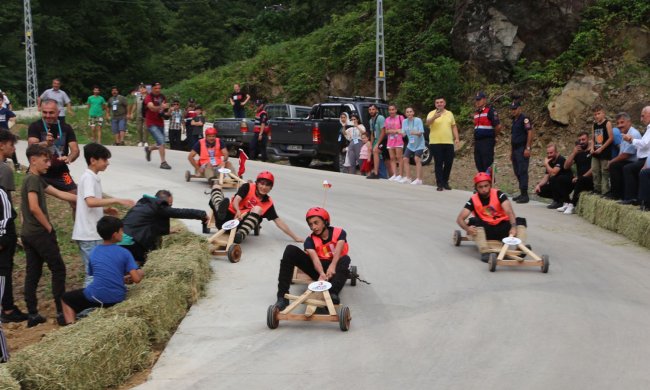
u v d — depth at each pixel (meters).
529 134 15.08
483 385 5.78
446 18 32.12
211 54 57.91
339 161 20.97
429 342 6.81
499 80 27.75
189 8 59.62
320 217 7.86
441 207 14.19
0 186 8.21
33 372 5.31
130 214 9.34
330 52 37.84
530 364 6.22
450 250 10.62
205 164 15.76
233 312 7.80
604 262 10.02
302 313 7.71
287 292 7.74
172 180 16.36
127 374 6.19
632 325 7.29
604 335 6.97
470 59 28.62
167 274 7.86
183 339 7.00
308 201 14.56
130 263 7.54
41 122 9.81
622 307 7.91
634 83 23.80
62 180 9.90
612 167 12.70
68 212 13.65
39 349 5.67
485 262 9.89
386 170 19.41
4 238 7.90
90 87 56.12
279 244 10.81
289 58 41.59
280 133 21.94
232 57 56.44
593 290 8.59
